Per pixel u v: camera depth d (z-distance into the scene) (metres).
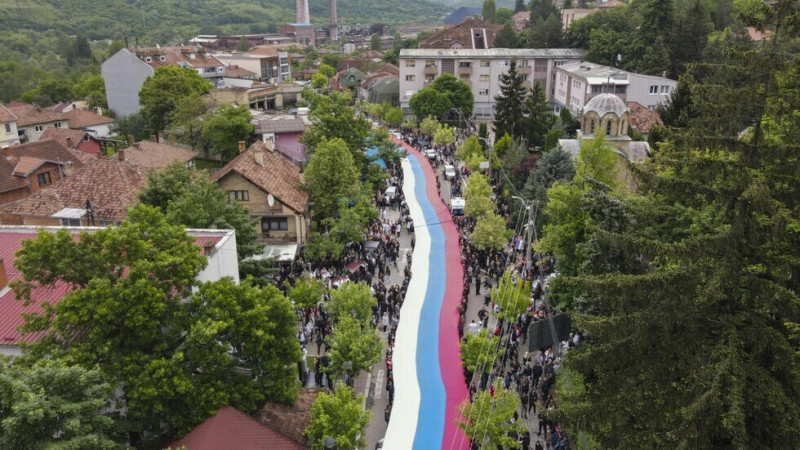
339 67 170.38
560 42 124.31
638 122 77.00
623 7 121.62
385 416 32.78
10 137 89.25
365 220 52.38
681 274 20.94
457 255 51.56
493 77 115.31
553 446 28.98
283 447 22.80
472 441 28.00
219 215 39.38
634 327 21.33
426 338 39.00
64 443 17.86
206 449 22.36
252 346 25.44
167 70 92.19
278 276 47.19
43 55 180.50
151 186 40.97
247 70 142.00
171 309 24.73
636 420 21.81
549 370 34.09
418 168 77.62
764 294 19.55
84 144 78.94
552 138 65.06
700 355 20.59
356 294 37.12
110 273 24.48
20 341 23.36
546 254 47.69
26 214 47.97
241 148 60.72
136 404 22.11
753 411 19.47
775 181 22.00
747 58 21.72
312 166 54.22
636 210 31.77
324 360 36.44
